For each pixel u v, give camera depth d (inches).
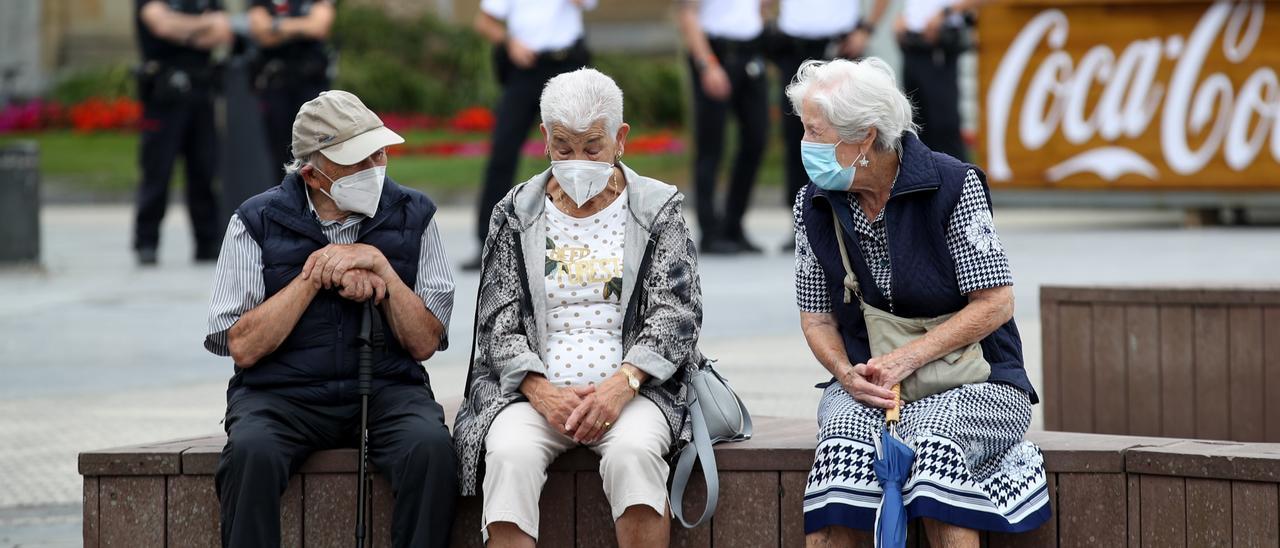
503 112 1176.2
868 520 409.1
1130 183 1467.8
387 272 439.2
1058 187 1491.1
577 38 1163.9
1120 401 619.8
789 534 435.5
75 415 722.2
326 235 445.4
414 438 425.1
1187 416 607.2
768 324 941.2
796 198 452.1
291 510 438.3
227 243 444.5
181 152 1348.4
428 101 2723.9
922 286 426.3
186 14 1291.8
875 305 435.8
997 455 421.4
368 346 436.5
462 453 432.5
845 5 1263.5
